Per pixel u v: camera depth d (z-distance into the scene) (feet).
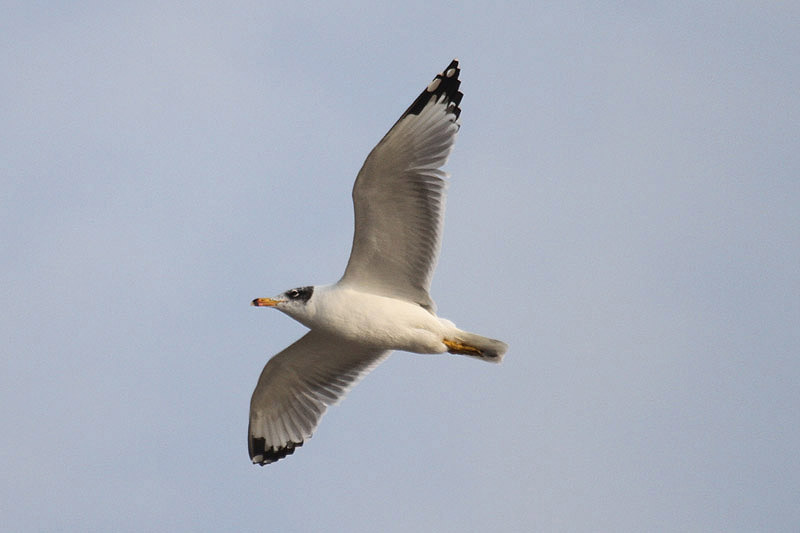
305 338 54.70
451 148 50.65
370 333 51.55
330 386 57.06
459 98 50.65
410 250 51.21
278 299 51.90
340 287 51.65
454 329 51.70
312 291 51.83
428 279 51.47
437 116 50.14
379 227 50.60
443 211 50.70
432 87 49.90
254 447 58.13
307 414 57.41
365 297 51.29
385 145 48.96
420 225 50.75
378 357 56.59
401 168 49.67
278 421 57.93
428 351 51.96
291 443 57.41
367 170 49.19
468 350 51.67
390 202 50.16
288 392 57.36
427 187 50.39
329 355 55.83
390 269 51.60
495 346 51.44
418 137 49.70
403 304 51.42
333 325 51.52
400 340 51.60
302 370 56.59
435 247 50.98
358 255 51.21
